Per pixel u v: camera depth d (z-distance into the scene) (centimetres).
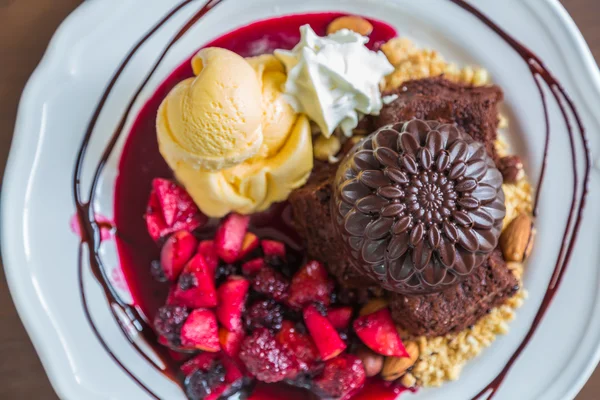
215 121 37
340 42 41
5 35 41
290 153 40
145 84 42
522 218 42
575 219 42
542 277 42
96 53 40
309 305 41
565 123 42
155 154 42
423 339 41
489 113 41
